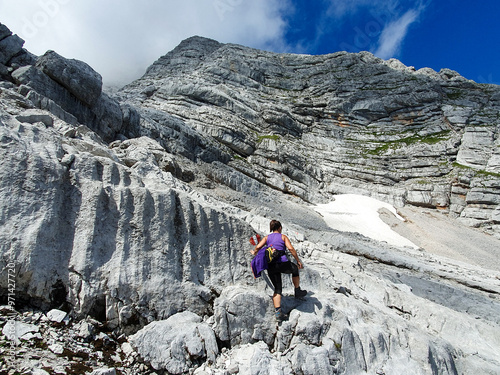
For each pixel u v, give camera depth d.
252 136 42.22
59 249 6.87
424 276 20.62
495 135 51.78
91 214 7.39
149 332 6.62
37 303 6.45
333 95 60.94
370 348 8.33
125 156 14.11
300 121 54.47
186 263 8.14
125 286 7.08
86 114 20.45
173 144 28.31
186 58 68.06
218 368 6.68
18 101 12.02
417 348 9.08
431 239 34.31
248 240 9.58
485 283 20.73
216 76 57.72
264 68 64.44
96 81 20.39
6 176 6.75
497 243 36.59
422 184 47.09
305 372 7.17
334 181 46.28
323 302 8.66
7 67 17.56
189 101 45.25
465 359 10.04
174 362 6.42
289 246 8.28
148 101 45.81
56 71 18.42
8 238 6.30
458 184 45.91
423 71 73.00
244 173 35.91
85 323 6.48
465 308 16.75
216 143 36.97
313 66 68.62
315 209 38.03
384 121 58.72
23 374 4.99
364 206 41.66
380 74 65.62
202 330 7.06
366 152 53.06
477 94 61.31
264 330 7.90
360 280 13.98
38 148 7.74
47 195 7.06
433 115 57.41
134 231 7.77
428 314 12.33
